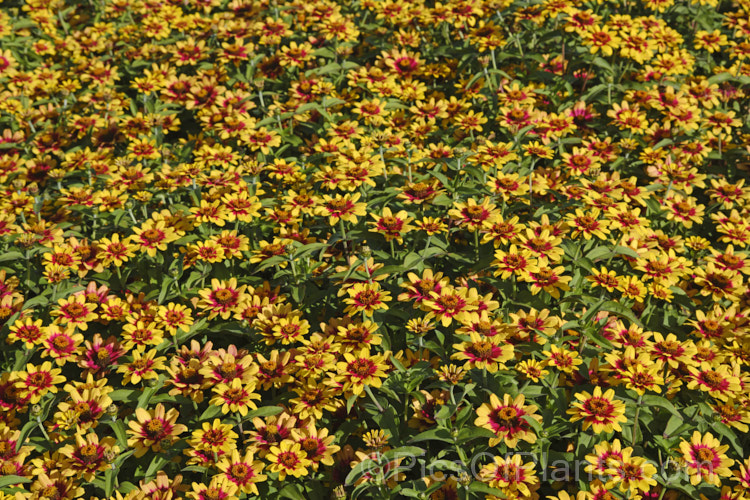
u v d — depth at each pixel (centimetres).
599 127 739
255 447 448
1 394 486
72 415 458
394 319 549
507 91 743
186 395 486
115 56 920
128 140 770
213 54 883
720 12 969
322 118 770
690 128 725
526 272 492
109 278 596
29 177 731
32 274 597
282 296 558
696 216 617
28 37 943
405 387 467
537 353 483
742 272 568
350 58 878
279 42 854
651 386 451
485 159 607
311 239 595
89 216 647
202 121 755
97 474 454
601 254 547
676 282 547
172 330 514
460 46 846
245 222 616
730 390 467
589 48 815
